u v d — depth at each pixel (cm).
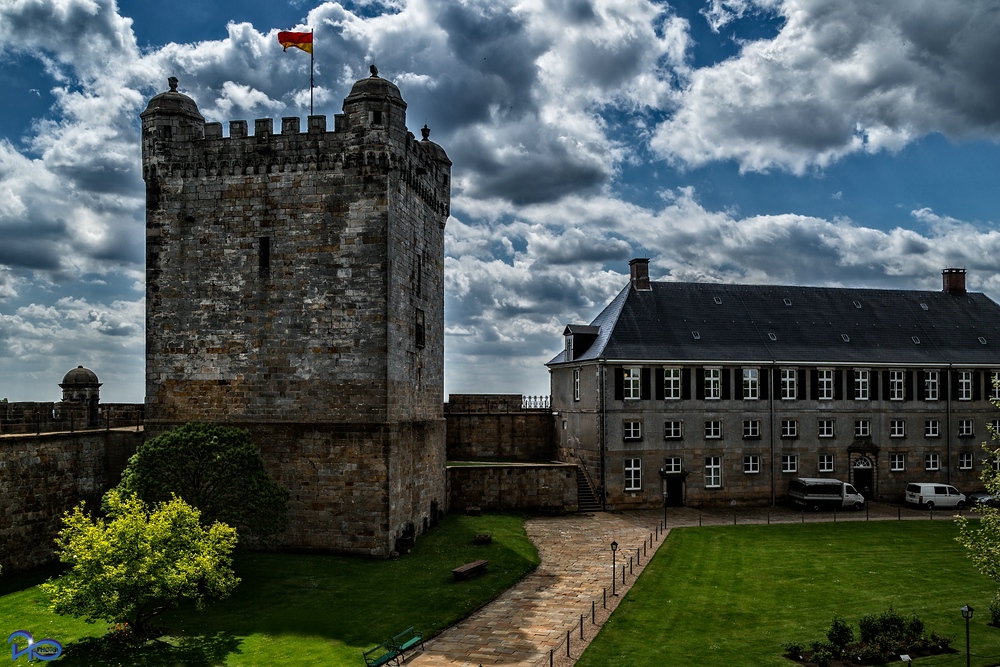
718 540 4303
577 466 5238
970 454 6019
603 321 6006
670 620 2861
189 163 3800
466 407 6450
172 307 3791
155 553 2533
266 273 3728
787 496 5662
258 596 3053
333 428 3631
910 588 3334
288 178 3728
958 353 6106
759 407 5669
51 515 3591
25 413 3906
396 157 3706
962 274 6650
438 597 3072
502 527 4453
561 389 6197
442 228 4672
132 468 3256
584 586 3353
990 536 2923
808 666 2375
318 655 2498
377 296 3647
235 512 3203
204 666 2408
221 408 3728
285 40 3884
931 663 2384
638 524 4812
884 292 6519
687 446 5538
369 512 3603
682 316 5888
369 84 3712
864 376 5878
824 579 3472
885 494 5866
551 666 2394
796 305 6212
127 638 2612
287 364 3691
